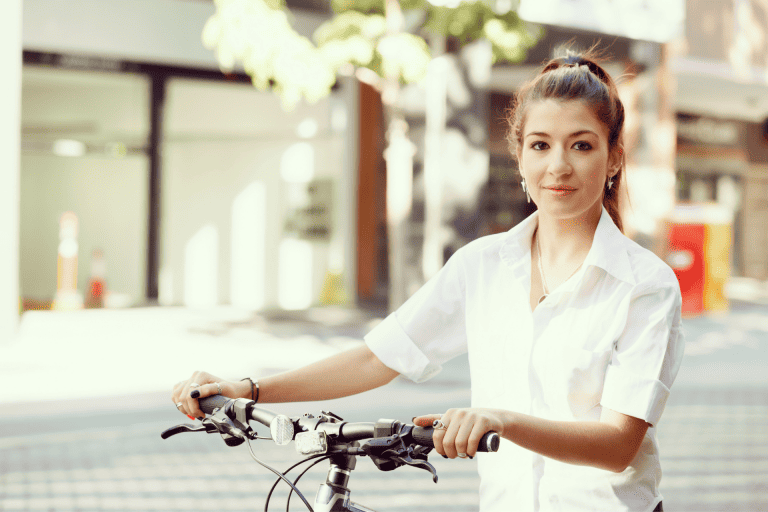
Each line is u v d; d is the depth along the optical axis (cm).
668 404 876
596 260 171
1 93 1192
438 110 1138
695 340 1301
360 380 204
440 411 810
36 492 577
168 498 563
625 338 169
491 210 1805
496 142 1797
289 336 1273
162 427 750
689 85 1794
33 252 1831
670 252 1602
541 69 185
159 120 1622
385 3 955
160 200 1655
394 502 559
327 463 654
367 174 1833
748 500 570
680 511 545
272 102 1711
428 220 1129
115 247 1741
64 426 745
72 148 1562
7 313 1177
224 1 942
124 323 1390
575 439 151
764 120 2356
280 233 1734
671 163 1593
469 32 956
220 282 1719
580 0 1398
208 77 1598
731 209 2333
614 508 173
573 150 172
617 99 178
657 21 1516
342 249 1734
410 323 200
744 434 753
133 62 1523
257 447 696
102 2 1473
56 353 1087
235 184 1712
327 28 960
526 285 182
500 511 182
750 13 1731
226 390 195
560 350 173
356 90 1738
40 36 1427
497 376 183
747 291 2167
